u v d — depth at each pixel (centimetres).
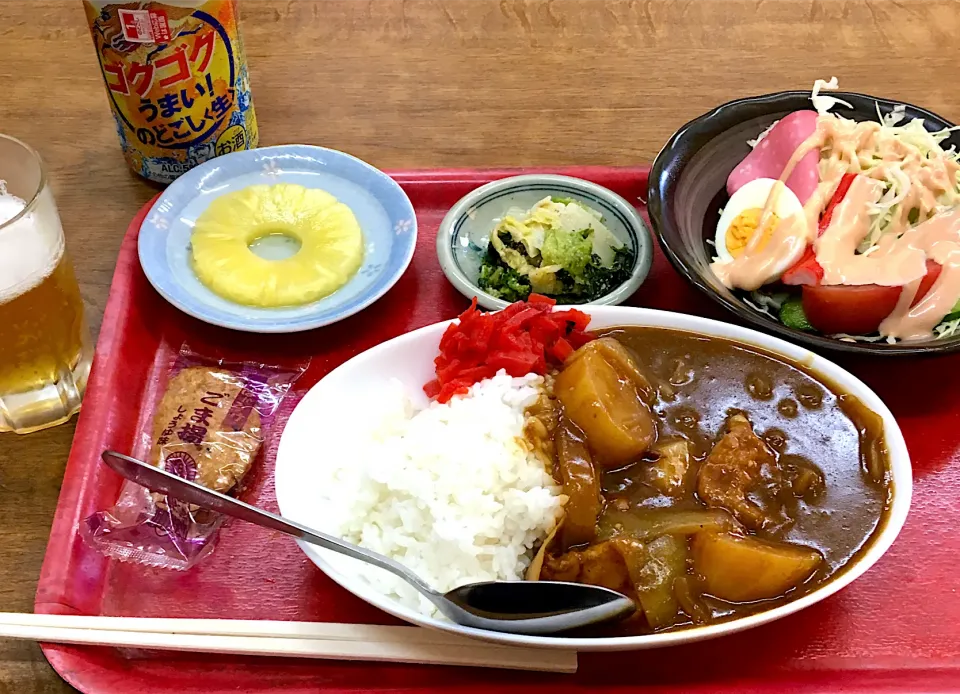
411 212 44
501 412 34
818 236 42
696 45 58
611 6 61
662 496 32
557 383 34
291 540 34
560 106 53
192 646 30
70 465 35
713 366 36
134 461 30
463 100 54
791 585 30
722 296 37
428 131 52
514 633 29
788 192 44
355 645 30
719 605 30
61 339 36
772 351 36
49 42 56
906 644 31
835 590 29
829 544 31
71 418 38
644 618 30
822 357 36
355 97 54
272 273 41
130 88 43
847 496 32
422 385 37
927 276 39
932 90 54
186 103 44
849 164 44
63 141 50
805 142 44
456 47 57
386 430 35
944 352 35
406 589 31
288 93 54
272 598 33
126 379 39
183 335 41
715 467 32
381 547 33
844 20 59
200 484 35
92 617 31
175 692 30
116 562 33
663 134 52
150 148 45
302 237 43
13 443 37
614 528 31
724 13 60
